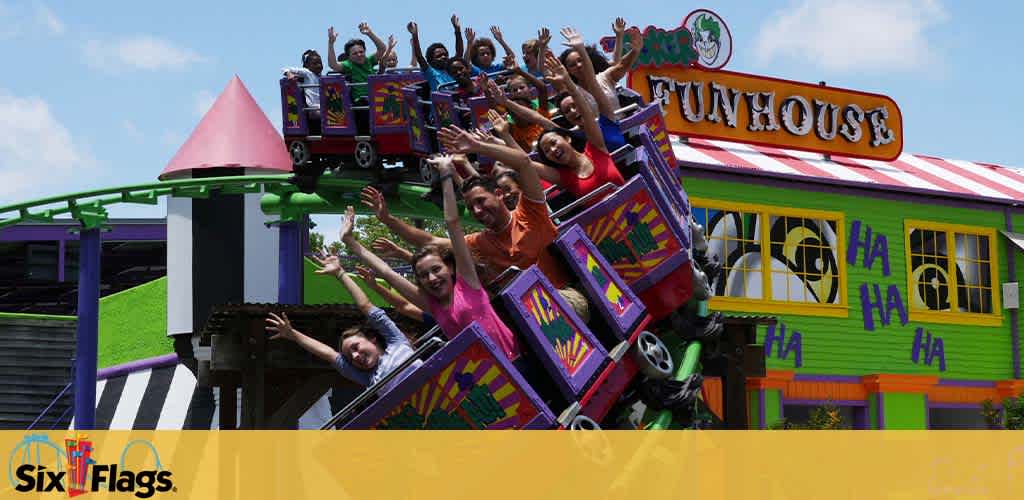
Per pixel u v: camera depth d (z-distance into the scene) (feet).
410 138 63.31
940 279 85.15
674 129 77.36
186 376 81.51
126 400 83.15
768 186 78.07
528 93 44.98
